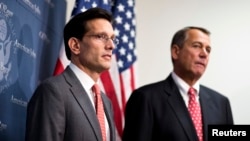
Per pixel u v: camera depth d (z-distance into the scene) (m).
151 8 3.20
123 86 2.51
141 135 1.92
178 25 3.15
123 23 2.66
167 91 2.07
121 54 2.59
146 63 3.11
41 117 1.29
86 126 1.36
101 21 1.58
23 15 1.89
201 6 3.17
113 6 2.73
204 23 3.14
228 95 3.00
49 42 2.32
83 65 1.55
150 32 3.16
